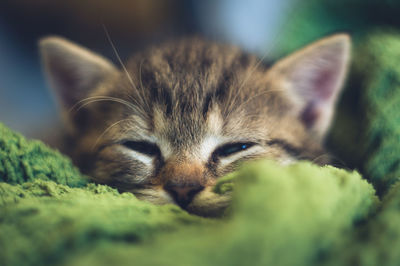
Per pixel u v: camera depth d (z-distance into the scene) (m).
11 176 0.17
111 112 0.21
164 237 0.14
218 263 0.12
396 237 0.14
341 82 0.22
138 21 0.42
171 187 0.19
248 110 0.20
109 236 0.14
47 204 0.16
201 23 0.42
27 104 0.35
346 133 0.22
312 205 0.13
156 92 0.20
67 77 0.22
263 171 0.14
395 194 0.16
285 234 0.12
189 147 0.20
